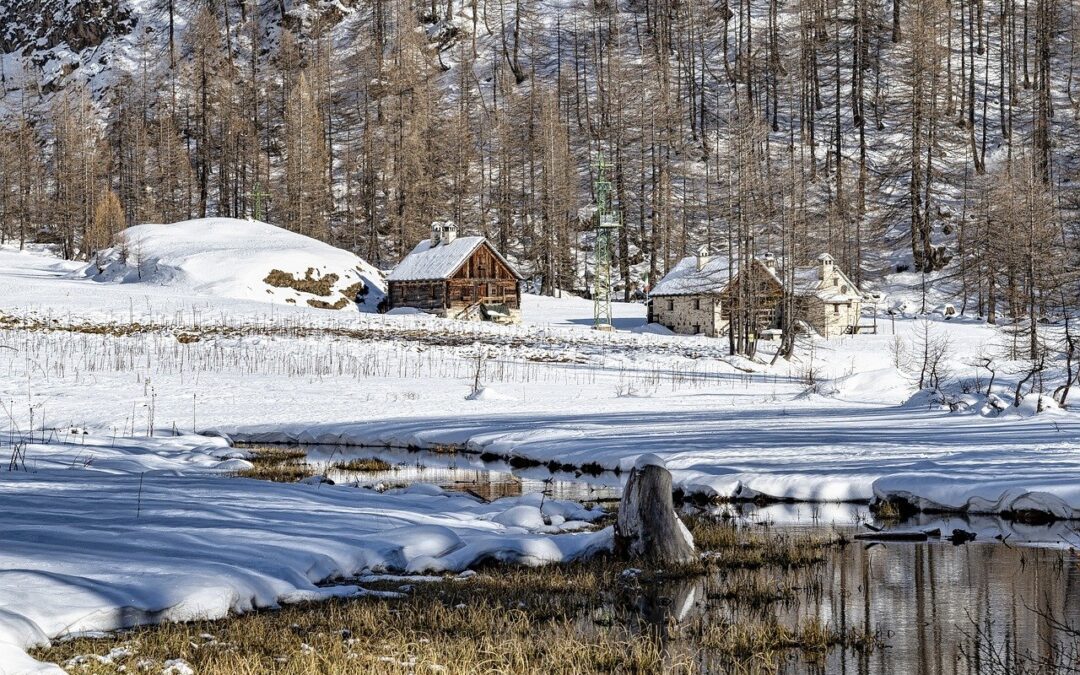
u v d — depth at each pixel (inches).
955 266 3681.1
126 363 1846.7
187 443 1090.1
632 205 4500.5
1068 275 2356.1
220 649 369.1
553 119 4355.3
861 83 4426.7
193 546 499.5
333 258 3489.2
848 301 3097.9
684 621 454.6
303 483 808.3
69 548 471.5
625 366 2176.4
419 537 561.6
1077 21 4520.2
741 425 1190.9
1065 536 636.7
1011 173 3011.8
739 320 2447.1
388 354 2144.4
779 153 4411.9
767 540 628.4
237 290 3115.2
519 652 378.0
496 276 3346.5
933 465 818.2
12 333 2094.0
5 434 1078.4
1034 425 1119.6
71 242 4296.3
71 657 348.5
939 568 560.7
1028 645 423.5
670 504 574.9
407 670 354.0
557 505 716.7
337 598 460.1
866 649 417.1
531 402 1539.1
